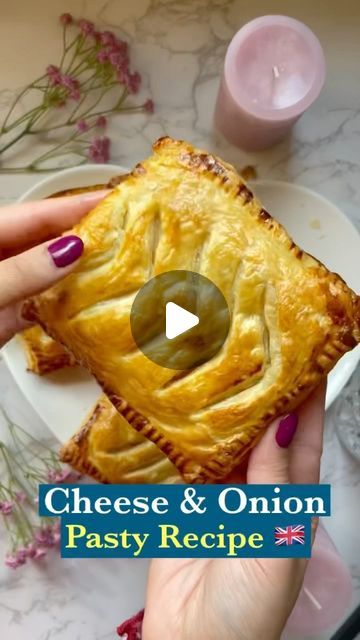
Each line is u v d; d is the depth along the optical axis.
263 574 0.29
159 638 0.31
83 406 0.37
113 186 0.33
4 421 0.39
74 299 0.26
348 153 0.39
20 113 0.38
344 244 0.37
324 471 0.40
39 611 0.40
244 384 0.26
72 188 0.36
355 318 0.26
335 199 0.39
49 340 0.35
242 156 0.39
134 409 0.27
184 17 0.39
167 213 0.26
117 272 0.26
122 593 0.40
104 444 0.35
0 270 0.25
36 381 0.36
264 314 0.26
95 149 0.38
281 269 0.26
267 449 0.27
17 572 0.40
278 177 0.39
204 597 0.31
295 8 0.39
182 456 0.27
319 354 0.26
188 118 0.39
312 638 0.39
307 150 0.39
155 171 0.26
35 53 0.38
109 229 0.26
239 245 0.26
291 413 0.27
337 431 0.40
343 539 0.40
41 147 0.39
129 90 0.38
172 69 0.39
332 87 0.39
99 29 0.38
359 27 0.39
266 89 0.35
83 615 0.40
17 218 0.32
